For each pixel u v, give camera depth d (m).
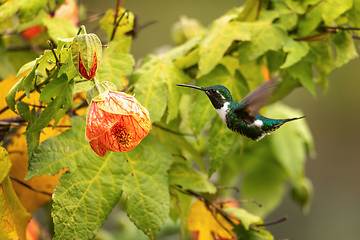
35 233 2.49
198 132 2.42
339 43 2.47
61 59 2.31
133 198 2.36
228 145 2.42
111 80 2.39
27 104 2.34
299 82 2.50
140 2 4.57
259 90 2.41
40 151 2.34
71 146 2.35
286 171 2.62
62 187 2.34
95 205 2.35
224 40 2.44
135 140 2.30
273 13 2.46
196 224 2.47
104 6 4.13
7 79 2.40
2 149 2.35
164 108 2.40
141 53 4.54
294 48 2.44
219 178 2.63
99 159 2.36
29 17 2.43
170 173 2.44
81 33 2.31
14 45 2.56
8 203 2.35
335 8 2.45
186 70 2.46
